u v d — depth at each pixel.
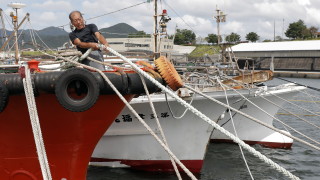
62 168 5.95
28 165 5.80
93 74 4.92
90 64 5.74
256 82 12.55
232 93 9.55
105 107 5.52
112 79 5.05
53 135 5.69
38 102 5.33
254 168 10.37
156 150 9.24
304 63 51.62
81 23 5.50
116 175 9.28
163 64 5.44
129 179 9.10
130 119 8.98
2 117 5.43
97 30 5.54
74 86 4.89
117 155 9.44
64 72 4.75
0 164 5.84
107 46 5.20
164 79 5.39
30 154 5.75
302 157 11.62
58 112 5.45
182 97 8.53
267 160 4.25
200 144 9.37
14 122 5.48
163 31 12.88
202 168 10.23
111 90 5.09
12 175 5.86
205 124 9.22
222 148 12.45
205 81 11.46
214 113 9.33
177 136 9.22
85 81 4.79
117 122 9.06
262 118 12.65
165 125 9.09
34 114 4.71
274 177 9.67
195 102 8.88
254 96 10.71
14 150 5.73
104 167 9.65
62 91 4.77
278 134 12.81
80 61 5.42
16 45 10.65
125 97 5.54
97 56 5.84
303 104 23.48
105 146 9.42
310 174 10.02
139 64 5.68
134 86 5.23
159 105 8.68
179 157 9.38
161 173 9.47
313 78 47.12
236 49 56.56
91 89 4.80
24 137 5.63
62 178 5.98
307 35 93.31
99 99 5.40
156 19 12.87
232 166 10.49
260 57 54.88
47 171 4.68
